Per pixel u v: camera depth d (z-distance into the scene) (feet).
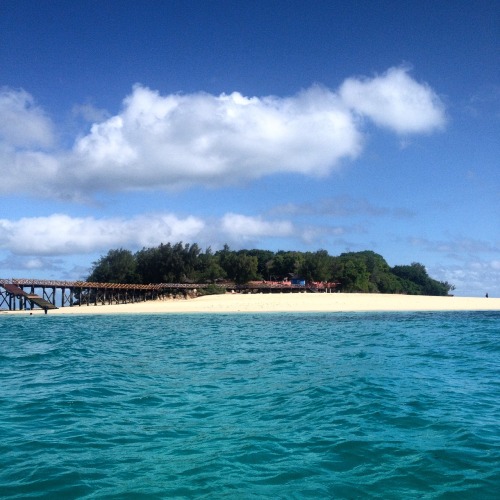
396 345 90.33
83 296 313.73
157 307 243.81
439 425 37.70
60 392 50.65
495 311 221.66
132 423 39.34
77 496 25.88
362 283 404.36
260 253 440.45
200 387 53.26
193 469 29.55
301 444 33.73
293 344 93.86
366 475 28.55
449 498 25.70
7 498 25.62
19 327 150.82
